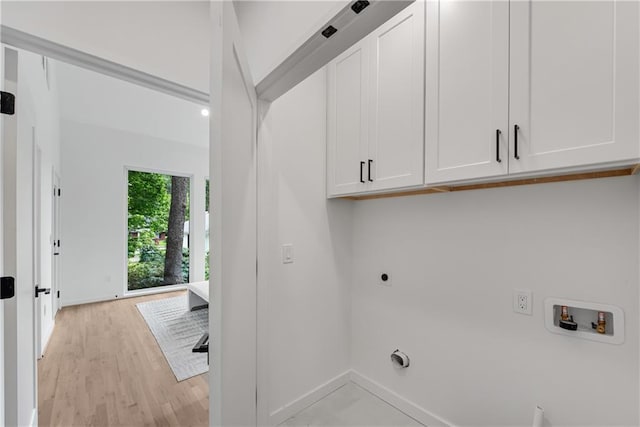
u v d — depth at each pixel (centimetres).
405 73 147
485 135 116
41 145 248
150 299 447
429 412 165
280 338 167
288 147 173
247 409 115
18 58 128
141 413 186
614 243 110
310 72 121
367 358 200
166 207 515
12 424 116
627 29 86
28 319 138
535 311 129
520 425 133
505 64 110
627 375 107
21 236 127
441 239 162
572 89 96
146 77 145
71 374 230
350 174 177
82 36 126
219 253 77
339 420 170
